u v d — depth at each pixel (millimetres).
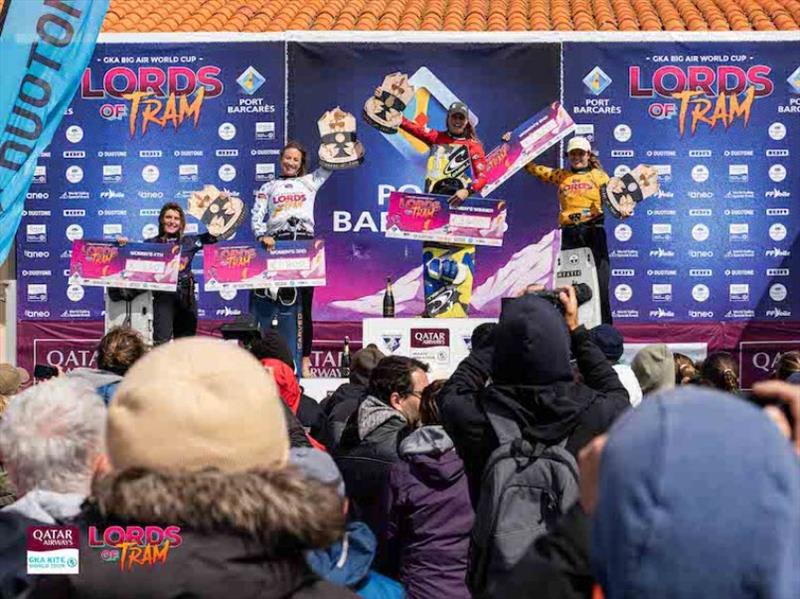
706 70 15648
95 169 15703
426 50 15625
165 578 2396
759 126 15648
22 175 8195
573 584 2428
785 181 15664
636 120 15656
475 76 15617
